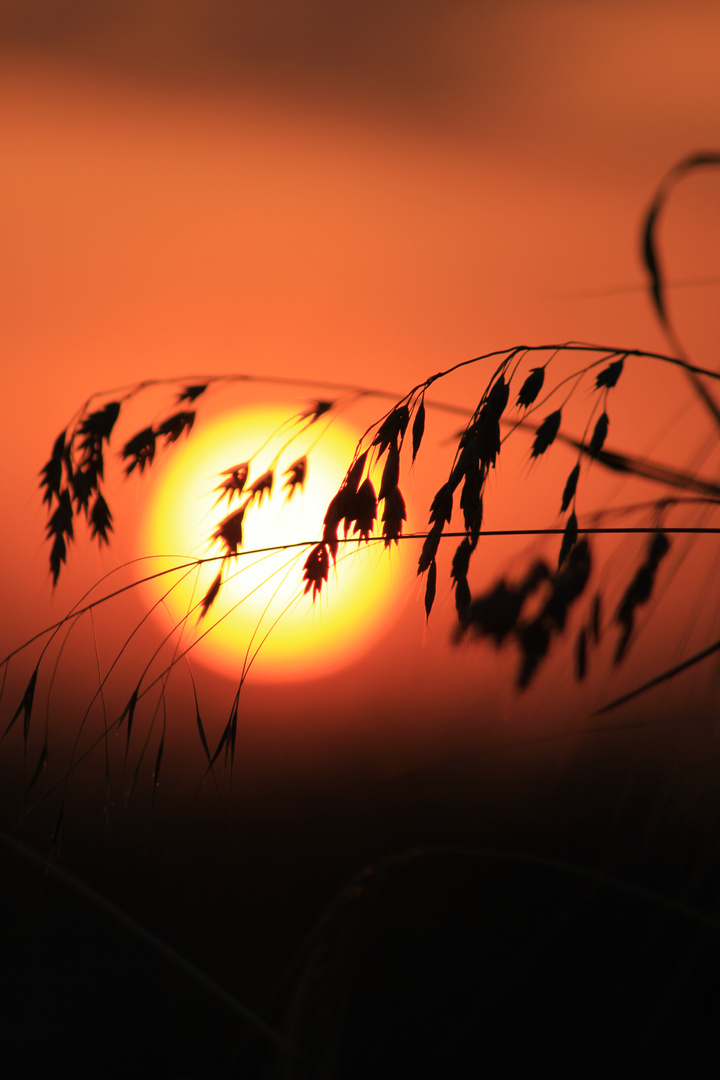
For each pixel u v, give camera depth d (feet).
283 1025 3.46
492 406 3.56
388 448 3.59
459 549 3.55
